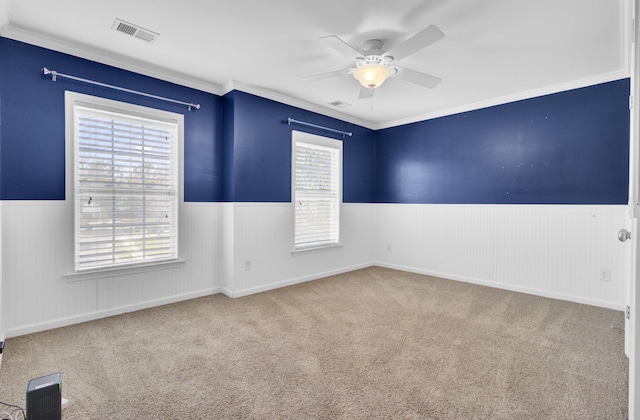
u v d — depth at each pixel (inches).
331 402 64.6
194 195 131.8
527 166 140.9
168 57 109.3
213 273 138.3
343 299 131.0
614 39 94.0
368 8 81.3
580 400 65.2
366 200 194.7
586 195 126.5
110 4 80.4
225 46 101.7
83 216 105.7
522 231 142.2
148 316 111.0
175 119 125.6
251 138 138.8
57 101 100.3
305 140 160.4
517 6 79.1
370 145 195.9
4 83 92.0
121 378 72.7
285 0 78.4
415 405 63.7
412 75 100.1
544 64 111.7
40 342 90.2
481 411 62.0
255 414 61.1
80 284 105.2
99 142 108.6
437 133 171.3
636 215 39.3
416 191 180.1
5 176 92.3
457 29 89.7
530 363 79.7
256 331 98.8
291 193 154.4
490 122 151.8
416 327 102.0
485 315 112.9
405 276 171.5
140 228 117.9
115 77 111.0
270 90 141.1
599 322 106.3
